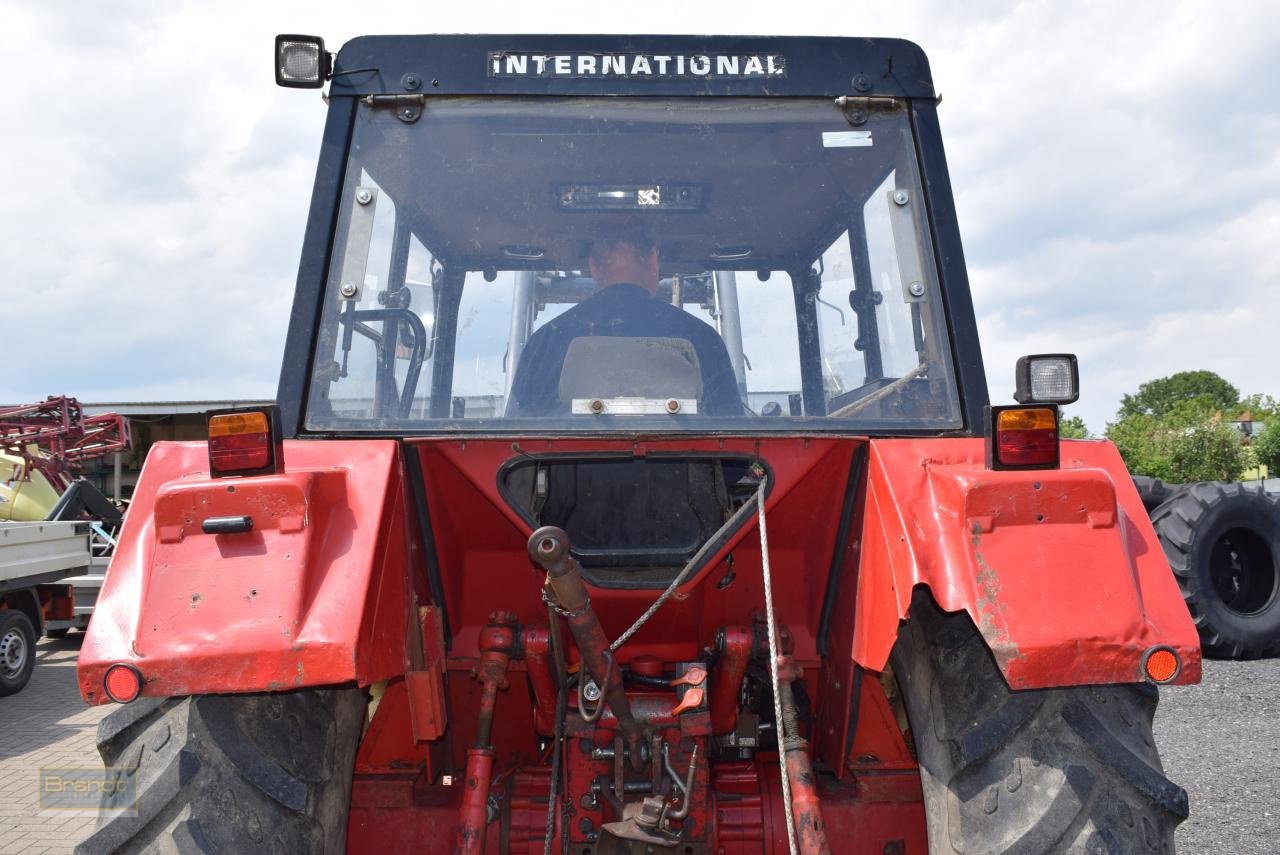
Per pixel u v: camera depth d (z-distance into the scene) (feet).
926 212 9.30
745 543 9.02
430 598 8.69
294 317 8.88
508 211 9.52
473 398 9.30
